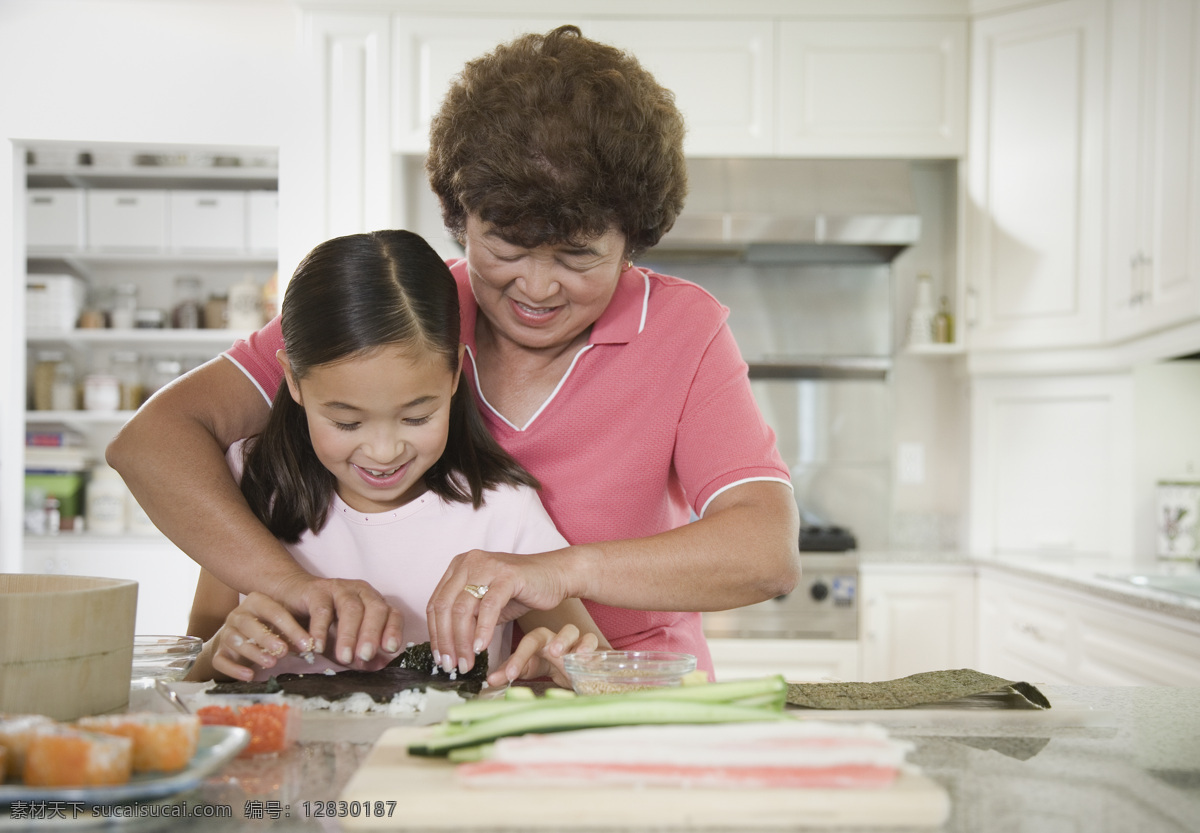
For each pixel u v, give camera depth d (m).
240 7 2.87
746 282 3.29
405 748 0.64
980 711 0.79
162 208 3.76
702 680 0.75
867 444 3.27
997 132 2.89
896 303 3.27
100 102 2.28
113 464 1.06
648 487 1.20
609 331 1.17
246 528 1.02
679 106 2.94
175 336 3.75
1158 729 0.76
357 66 2.84
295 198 2.38
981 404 3.03
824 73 2.95
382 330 0.92
